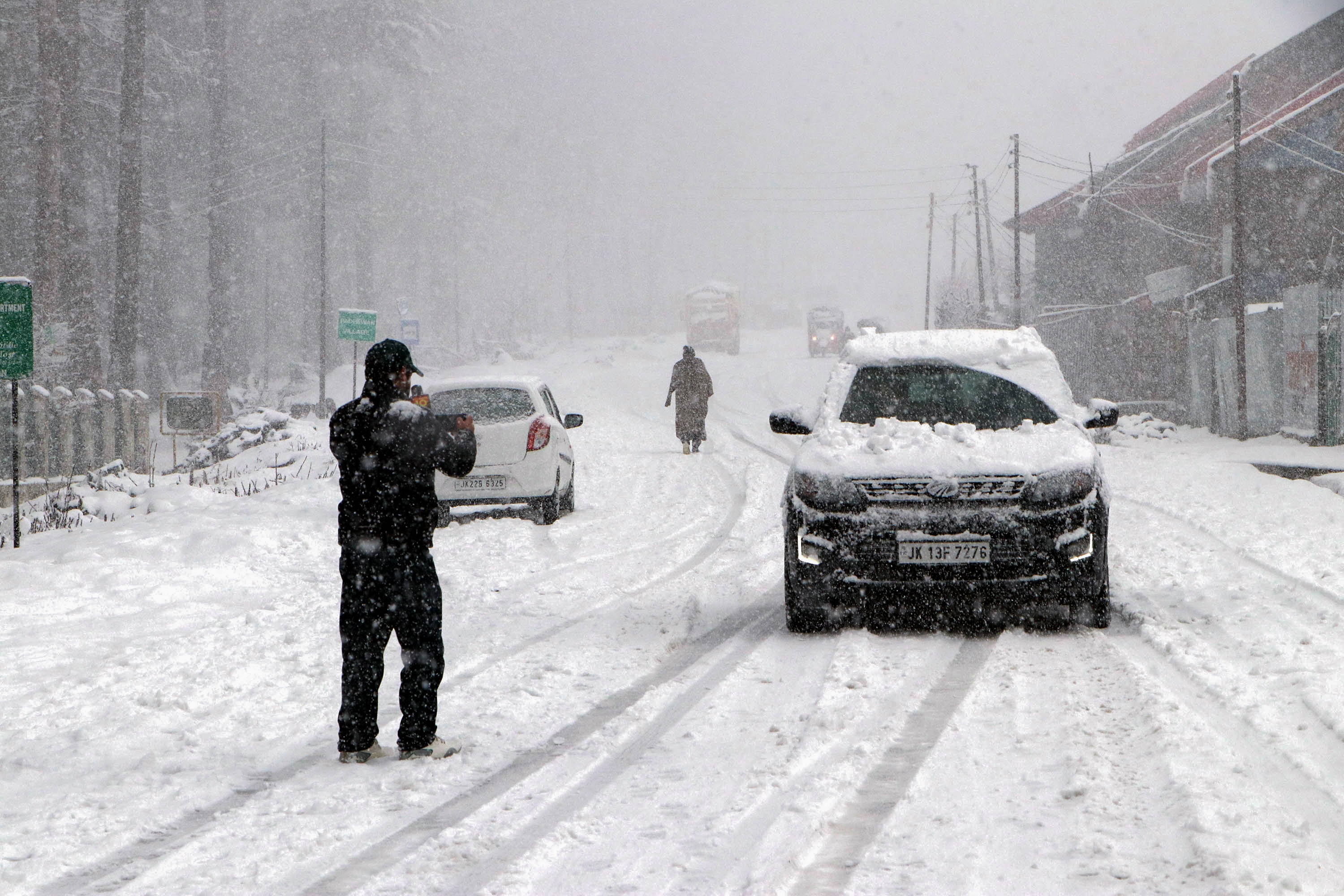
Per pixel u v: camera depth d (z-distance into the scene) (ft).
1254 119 234.58
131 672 44.06
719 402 256.52
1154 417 212.02
